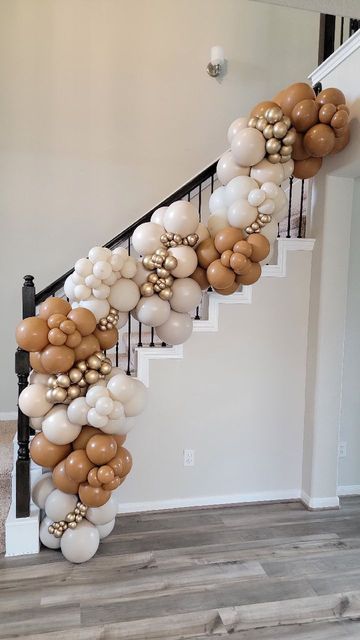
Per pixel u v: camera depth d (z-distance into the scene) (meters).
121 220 3.75
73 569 2.14
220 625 1.80
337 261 2.75
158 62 3.74
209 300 2.71
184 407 2.74
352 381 2.99
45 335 1.94
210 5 3.82
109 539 2.42
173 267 2.08
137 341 3.25
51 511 2.14
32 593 1.96
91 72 3.61
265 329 2.82
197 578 2.09
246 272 2.14
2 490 2.50
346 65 2.42
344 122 2.15
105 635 1.74
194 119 3.85
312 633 1.77
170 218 2.11
